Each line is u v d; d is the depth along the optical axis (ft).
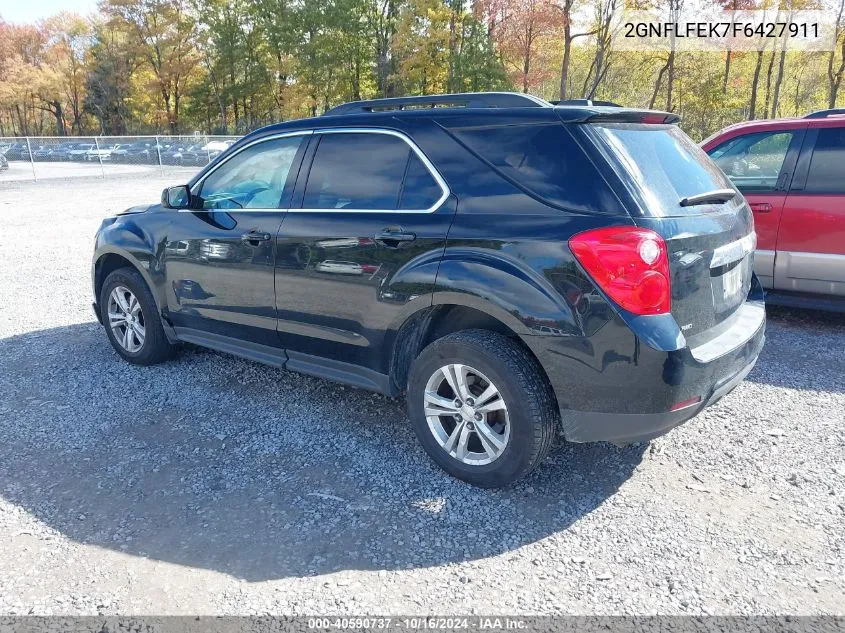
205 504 9.88
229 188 13.55
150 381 14.98
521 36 144.46
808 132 17.88
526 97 9.97
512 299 9.11
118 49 222.28
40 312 21.20
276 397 14.05
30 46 253.44
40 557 8.63
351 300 11.12
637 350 8.52
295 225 11.88
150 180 85.10
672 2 129.80
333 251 11.25
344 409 13.41
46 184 78.38
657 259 8.52
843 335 17.85
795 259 17.93
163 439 12.08
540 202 9.22
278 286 12.25
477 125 10.11
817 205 17.44
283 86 187.93
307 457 11.35
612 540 8.91
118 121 240.32
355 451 11.56
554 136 9.37
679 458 11.19
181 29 199.21
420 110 10.87
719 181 11.14
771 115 140.56
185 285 14.14
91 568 8.40
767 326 18.83
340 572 8.30
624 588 7.95
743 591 7.87
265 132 13.10
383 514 9.60
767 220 18.29
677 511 9.60
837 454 11.19
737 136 19.30
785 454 11.23
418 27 149.28
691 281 9.07
